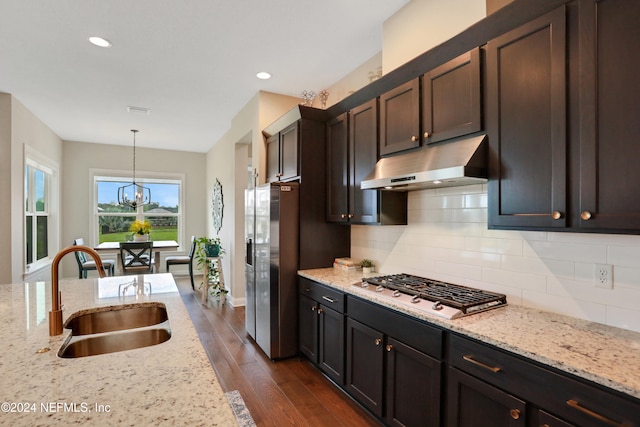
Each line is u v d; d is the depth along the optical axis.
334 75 3.43
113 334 1.51
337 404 2.35
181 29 2.59
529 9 1.48
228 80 3.54
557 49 1.38
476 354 1.47
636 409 1.00
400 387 1.91
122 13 2.37
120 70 3.28
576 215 1.32
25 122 4.27
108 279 2.56
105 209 6.60
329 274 2.91
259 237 3.32
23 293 2.11
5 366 1.07
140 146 6.70
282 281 3.05
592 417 1.09
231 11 2.37
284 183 3.06
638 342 1.33
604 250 1.52
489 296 1.88
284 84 3.65
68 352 1.39
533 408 1.26
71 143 6.18
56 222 5.71
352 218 2.77
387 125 2.35
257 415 2.22
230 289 5.00
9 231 3.81
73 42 2.75
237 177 4.80
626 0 1.19
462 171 1.59
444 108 1.91
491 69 1.66
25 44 2.77
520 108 1.52
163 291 2.17
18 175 4.03
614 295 1.49
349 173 2.81
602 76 1.25
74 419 0.79
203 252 5.16
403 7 2.36
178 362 1.11
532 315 1.68
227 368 2.90
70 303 1.88
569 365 1.15
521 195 1.52
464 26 1.97
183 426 0.77
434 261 2.39
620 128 1.20
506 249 1.92
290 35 2.69
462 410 1.55
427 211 2.45
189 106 4.33
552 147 1.40
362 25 2.57
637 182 1.16
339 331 2.47
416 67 2.08
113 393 0.91
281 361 3.05
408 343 1.84
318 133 3.17
